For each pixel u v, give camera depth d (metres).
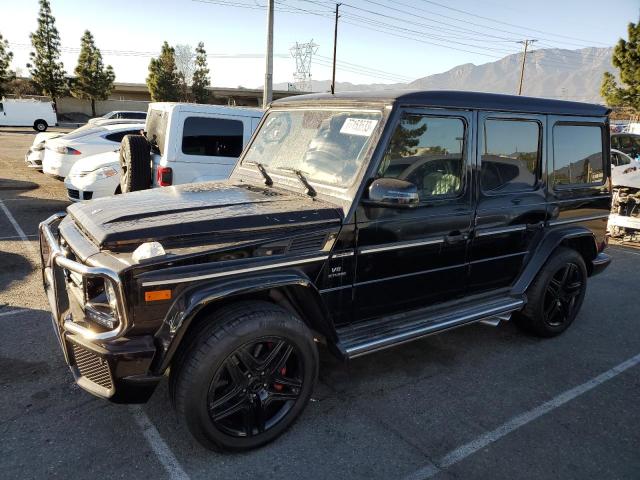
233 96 79.81
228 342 2.56
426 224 3.36
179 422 3.06
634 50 21.27
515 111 3.75
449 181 3.46
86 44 51.28
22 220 8.24
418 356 4.15
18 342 4.03
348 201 3.02
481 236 3.73
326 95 3.60
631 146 13.28
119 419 3.08
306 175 3.37
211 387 2.59
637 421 3.34
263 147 3.95
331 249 2.98
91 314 2.59
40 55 49.16
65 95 52.25
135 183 6.61
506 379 3.82
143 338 2.51
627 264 7.37
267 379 2.80
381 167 3.07
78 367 2.73
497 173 3.75
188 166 6.73
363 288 3.21
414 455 2.88
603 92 22.75
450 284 3.69
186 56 57.22
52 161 10.77
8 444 2.81
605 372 4.00
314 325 3.08
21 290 5.17
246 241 2.70
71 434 2.92
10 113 35.25
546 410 3.42
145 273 2.43
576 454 2.96
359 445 2.95
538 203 4.08
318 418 3.20
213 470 2.68
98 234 2.58
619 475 2.79
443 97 3.31
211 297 2.50
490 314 3.83
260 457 2.80
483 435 3.10
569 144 4.29
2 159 16.98
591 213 4.61
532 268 4.14
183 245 2.59
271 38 18.34
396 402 3.43
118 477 2.60
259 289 2.65
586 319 5.13
